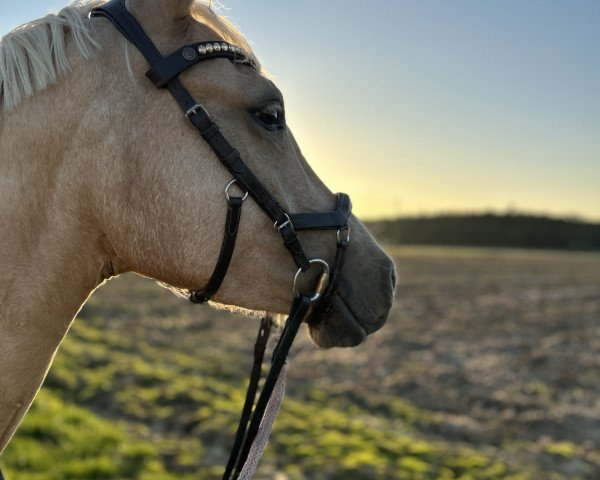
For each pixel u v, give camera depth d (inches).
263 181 73.8
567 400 374.6
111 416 311.7
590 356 475.8
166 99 70.6
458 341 564.7
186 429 301.6
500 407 365.1
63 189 69.4
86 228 71.2
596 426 327.6
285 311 79.4
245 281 76.0
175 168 69.9
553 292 966.4
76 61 70.1
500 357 493.0
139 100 69.9
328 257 79.6
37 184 69.2
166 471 249.8
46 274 70.6
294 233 75.3
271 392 72.3
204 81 71.7
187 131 70.8
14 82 68.9
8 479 217.8
